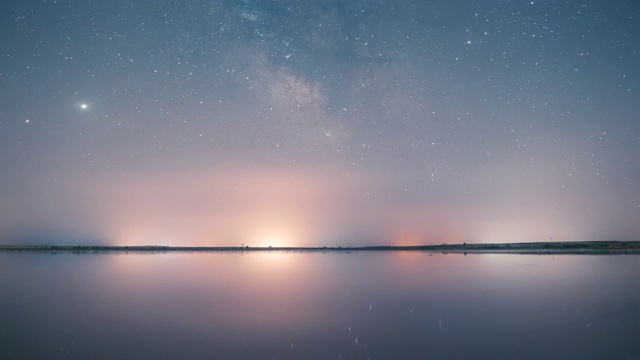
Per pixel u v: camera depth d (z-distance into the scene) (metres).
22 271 20.17
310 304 9.99
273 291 12.43
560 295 10.80
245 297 11.17
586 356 5.49
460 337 6.60
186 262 29.64
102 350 5.98
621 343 6.09
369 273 18.83
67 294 11.80
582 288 12.10
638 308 8.83
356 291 12.30
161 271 20.45
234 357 5.64
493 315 8.36
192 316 8.53
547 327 7.21
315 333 7.00
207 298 11.00
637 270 18.16
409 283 14.27
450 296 11.01
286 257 41.88
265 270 21.23
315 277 17.03
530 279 14.88
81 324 7.76
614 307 9.00
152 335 6.89
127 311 9.14
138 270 21.09
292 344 6.29
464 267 21.66
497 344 6.14
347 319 8.18
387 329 7.24
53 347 6.12
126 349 6.03
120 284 14.39
